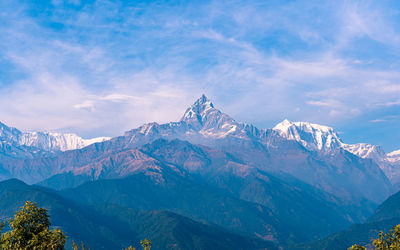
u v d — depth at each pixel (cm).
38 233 10956
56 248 10850
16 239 10962
